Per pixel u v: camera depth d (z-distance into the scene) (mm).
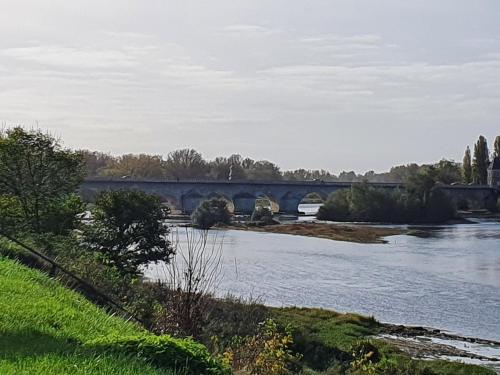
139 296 21875
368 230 121375
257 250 87312
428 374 31641
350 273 67312
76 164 39906
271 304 49188
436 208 144250
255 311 31328
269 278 62125
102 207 43812
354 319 43719
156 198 46094
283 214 156875
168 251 44875
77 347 10289
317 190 159000
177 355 9898
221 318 26141
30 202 37781
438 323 45000
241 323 25734
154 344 10023
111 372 8992
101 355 9727
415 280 62938
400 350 36875
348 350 34375
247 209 152125
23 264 19406
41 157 38406
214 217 121250
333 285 59469
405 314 47656
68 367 9102
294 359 26047
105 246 42438
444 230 124188
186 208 142750
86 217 45094
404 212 142250
